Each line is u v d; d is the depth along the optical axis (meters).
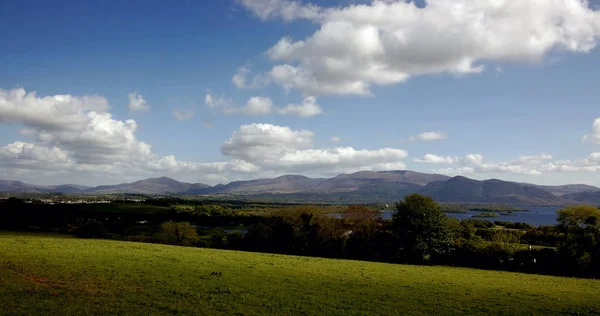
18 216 103.94
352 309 29.06
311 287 35.81
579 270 58.47
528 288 41.31
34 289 29.05
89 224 85.75
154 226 109.56
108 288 30.84
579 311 30.97
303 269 46.59
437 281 43.44
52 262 39.78
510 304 32.62
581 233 59.88
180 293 30.52
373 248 72.75
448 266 64.38
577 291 40.53
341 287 36.44
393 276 45.59
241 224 132.00
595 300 35.47
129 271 37.75
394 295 34.31
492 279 47.94
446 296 34.88
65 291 29.17
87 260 42.44
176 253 54.31
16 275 32.84
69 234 82.81
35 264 38.00
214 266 44.16
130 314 24.95
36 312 24.12
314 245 75.69
